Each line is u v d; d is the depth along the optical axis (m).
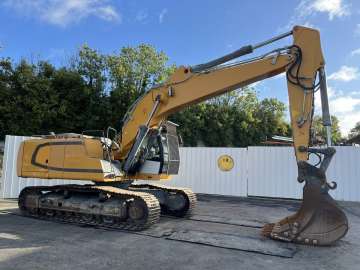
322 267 5.21
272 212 10.80
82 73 28.67
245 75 7.34
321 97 6.82
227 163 15.63
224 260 5.45
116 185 8.86
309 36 6.94
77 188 8.50
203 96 7.77
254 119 41.38
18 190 13.20
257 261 5.43
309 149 6.57
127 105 27.95
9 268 4.86
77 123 26.42
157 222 8.56
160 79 31.19
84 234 7.13
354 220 9.54
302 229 6.40
